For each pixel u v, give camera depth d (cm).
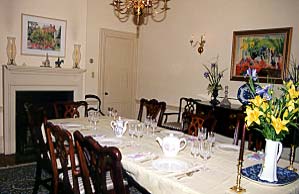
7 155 433
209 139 216
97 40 559
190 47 520
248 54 435
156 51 586
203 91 498
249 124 161
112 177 145
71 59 504
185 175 171
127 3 357
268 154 165
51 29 474
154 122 287
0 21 424
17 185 318
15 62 443
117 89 602
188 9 520
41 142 258
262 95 163
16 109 446
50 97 480
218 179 167
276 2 404
